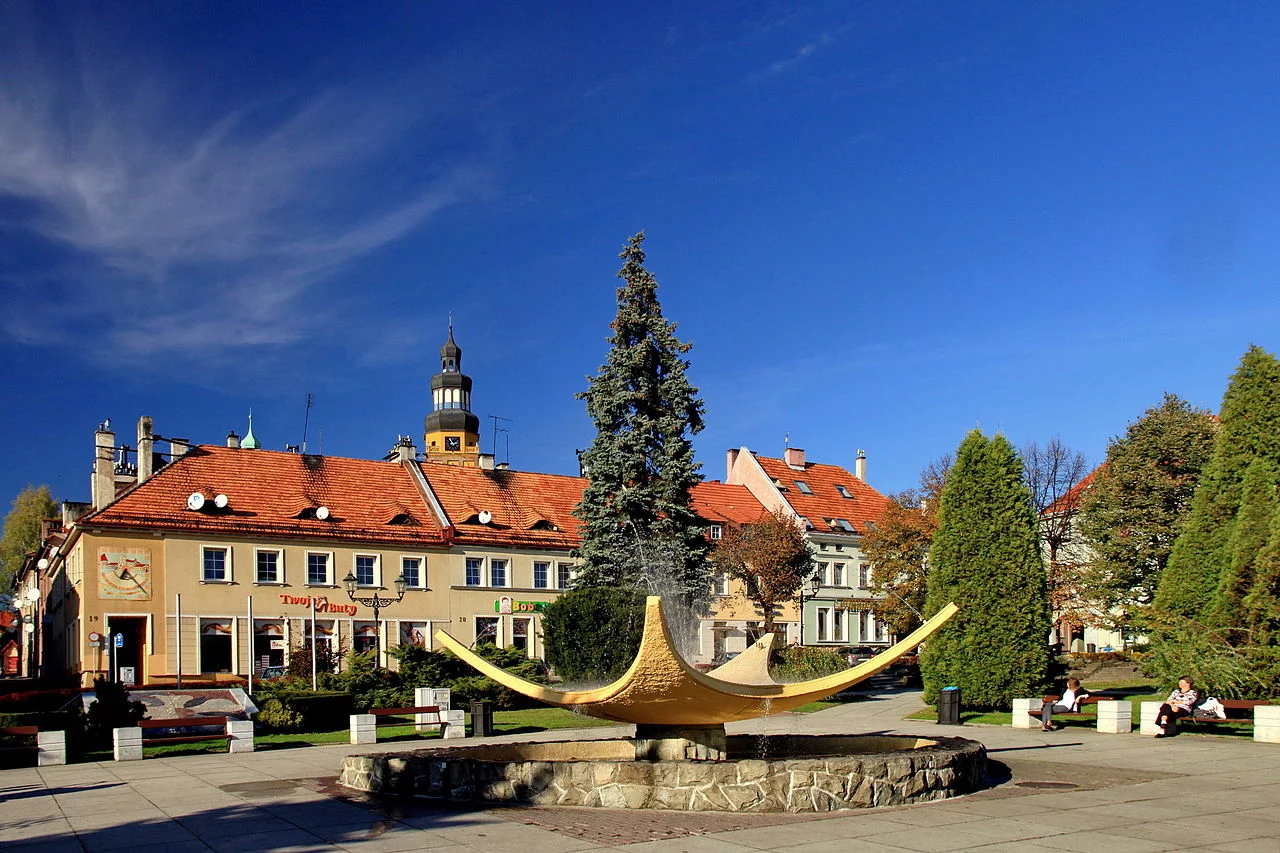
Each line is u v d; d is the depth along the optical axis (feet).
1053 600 159.94
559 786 43.93
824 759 43.14
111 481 159.74
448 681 104.12
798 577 162.91
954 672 93.40
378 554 157.38
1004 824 38.40
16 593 287.89
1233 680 74.33
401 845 35.63
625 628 110.63
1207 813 40.75
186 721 72.13
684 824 38.99
